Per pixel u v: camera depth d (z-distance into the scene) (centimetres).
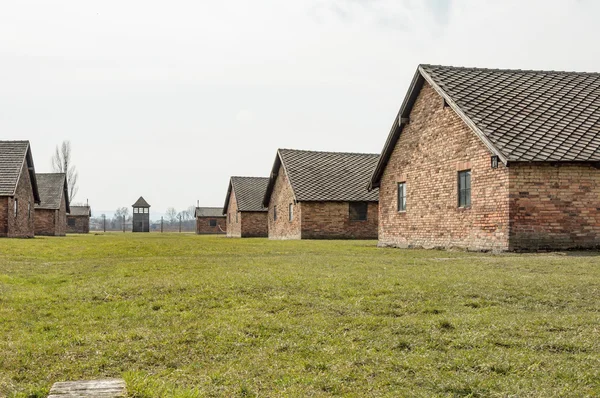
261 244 2498
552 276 1023
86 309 827
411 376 506
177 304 844
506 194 1642
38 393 473
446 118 1989
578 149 1636
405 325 683
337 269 1199
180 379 511
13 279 1138
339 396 461
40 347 613
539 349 575
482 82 2017
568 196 1652
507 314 746
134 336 659
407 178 2278
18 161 3800
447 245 1978
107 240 3206
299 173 3741
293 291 914
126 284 1013
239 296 888
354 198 3575
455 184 1925
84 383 468
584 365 521
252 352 592
